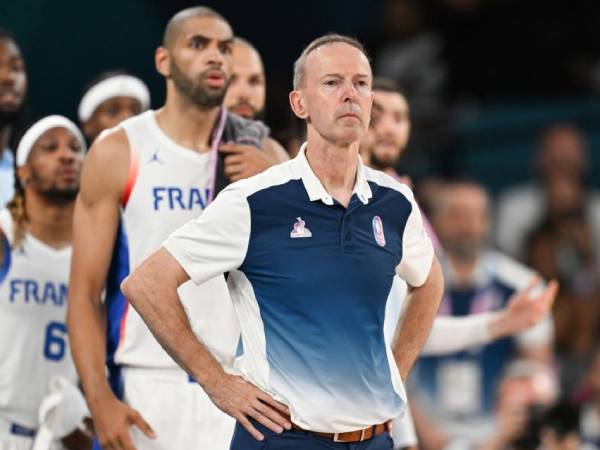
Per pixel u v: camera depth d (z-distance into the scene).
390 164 22.81
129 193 20.11
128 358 20.27
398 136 22.75
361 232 16.97
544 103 38.19
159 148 20.27
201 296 19.97
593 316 33.69
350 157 17.06
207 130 20.48
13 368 22.39
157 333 16.84
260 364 16.78
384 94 22.70
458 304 28.50
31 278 22.47
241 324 17.09
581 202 35.31
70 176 22.39
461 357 28.30
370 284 16.88
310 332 16.70
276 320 16.77
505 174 37.16
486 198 33.94
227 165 20.34
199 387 20.25
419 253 17.69
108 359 20.44
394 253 17.22
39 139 22.34
